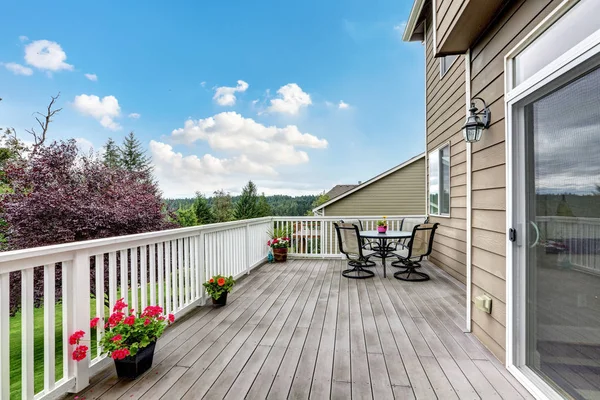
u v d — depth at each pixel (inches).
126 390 74.6
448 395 72.1
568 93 62.4
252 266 216.8
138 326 80.8
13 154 422.9
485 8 88.5
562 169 64.7
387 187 467.8
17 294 192.5
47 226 191.5
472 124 99.0
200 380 78.9
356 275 197.3
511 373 80.9
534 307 75.0
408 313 128.1
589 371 57.8
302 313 129.1
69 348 73.3
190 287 135.3
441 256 213.3
